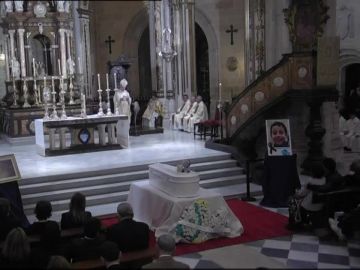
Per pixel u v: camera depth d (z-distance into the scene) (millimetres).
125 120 16453
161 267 4820
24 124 19375
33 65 20469
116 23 26344
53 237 6699
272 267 4664
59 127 15461
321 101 12906
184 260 8164
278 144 11219
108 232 7090
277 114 14484
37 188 11711
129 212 7301
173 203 8969
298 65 13062
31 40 21688
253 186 12789
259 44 16922
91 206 11555
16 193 9969
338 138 13961
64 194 11680
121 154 15133
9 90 21141
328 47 12586
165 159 13750
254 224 9906
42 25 21641
